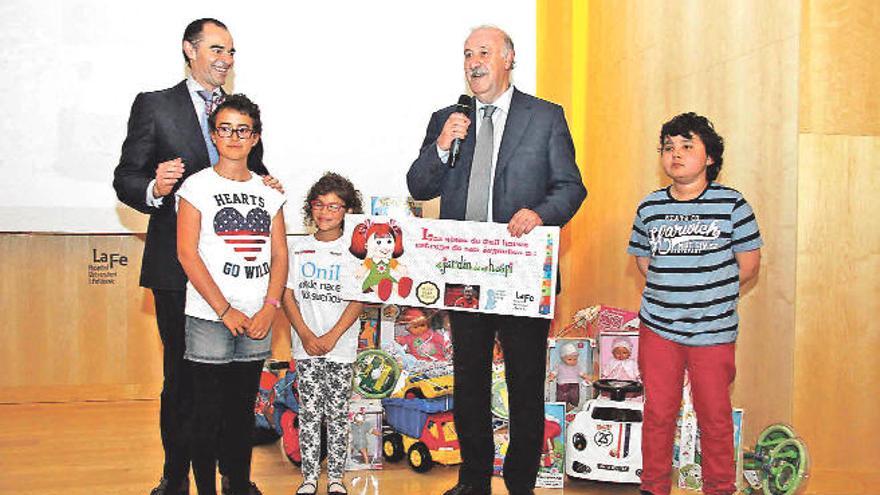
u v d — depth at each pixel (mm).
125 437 4090
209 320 2625
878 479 3279
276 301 2715
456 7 4852
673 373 2949
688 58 3842
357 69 4828
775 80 3287
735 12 3516
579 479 3434
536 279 2785
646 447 3008
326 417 3158
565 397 3734
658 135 4066
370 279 2986
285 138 4777
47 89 4590
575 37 5152
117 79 4652
